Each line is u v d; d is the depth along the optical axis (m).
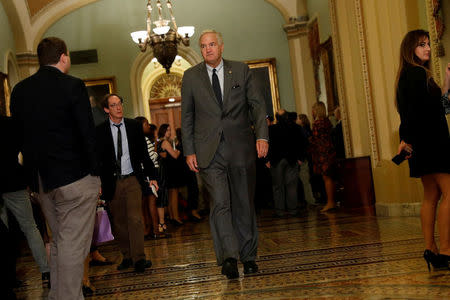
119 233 5.10
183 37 10.95
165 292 3.84
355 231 5.90
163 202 8.05
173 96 17.84
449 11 5.33
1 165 4.57
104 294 4.04
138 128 4.99
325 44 11.08
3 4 11.40
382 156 7.08
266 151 3.93
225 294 3.49
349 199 7.94
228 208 3.97
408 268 3.68
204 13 13.04
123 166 4.89
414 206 6.84
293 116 8.72
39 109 3.10
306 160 10.02
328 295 3.16
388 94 6.94
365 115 7.42
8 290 3.49
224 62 4.09
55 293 3.22
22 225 4.77
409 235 5.18
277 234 6.49
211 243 6.36
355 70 7.56
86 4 12.85
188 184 9.70
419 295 2.93
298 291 3.35
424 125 3.47
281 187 8.78
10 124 4.51
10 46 11.77
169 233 8.12
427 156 3.45
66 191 3.07
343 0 7.99
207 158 3.95
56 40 3.26
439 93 3.52
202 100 4.02
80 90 3.12
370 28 7.05
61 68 3.27
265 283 3.68
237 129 4.00
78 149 3.13
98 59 12.88
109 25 12.92
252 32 13.03
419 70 3.52
